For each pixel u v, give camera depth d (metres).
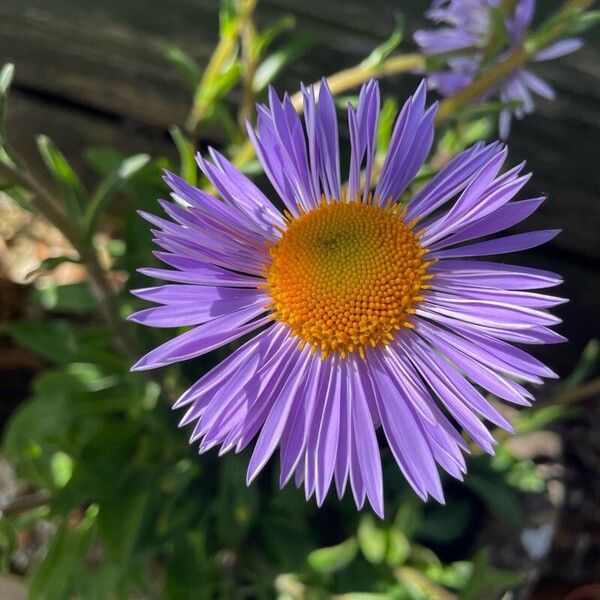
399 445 0.07
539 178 0.11
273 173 0.06
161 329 0.10
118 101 0.12
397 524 0.09
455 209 0.06
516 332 0.06
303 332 0.07
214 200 0.06
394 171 0.06
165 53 0.10
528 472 0.10
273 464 0.10
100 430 0.09
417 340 0.07
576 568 0.12
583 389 0.09
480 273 0.07
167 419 0.09
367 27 0.10
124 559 0.09
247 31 0.08
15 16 0.11
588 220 0.11
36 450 0.09
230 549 0.10
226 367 0.06
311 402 0.07
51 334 0.10
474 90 0.08
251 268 0.07
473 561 0.09
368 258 0.07
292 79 0.11
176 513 0.09
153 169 0.09
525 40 0.08
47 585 0.09
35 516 0.09
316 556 0.09
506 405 0.10
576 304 0.12
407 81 0.10
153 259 0.10
